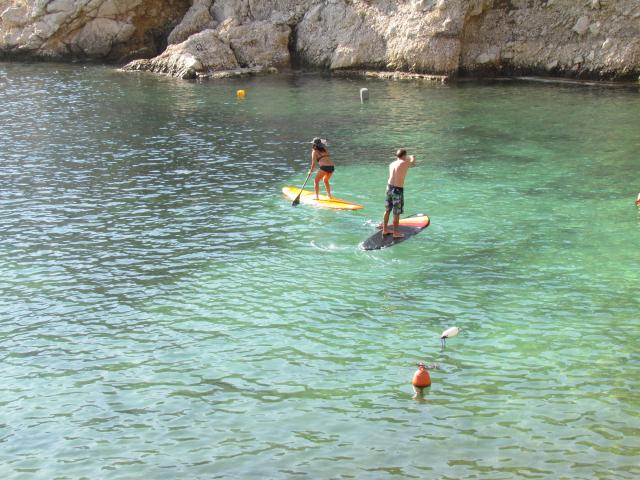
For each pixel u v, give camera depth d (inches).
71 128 1053.2
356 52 1518.2
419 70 1457.9
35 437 361.4
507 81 1414.9
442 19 1423.5
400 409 378.0
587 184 772.6
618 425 359.6
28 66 1637.6
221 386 403.9
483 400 384.2
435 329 464.8
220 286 536.1
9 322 483.2
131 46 1706.4
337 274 555.8
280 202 729.6
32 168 850.8
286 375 414.0
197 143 965.8
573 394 387.9
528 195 740.0
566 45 1405.0
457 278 544.1
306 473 329.4
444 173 822.5
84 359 436.1
